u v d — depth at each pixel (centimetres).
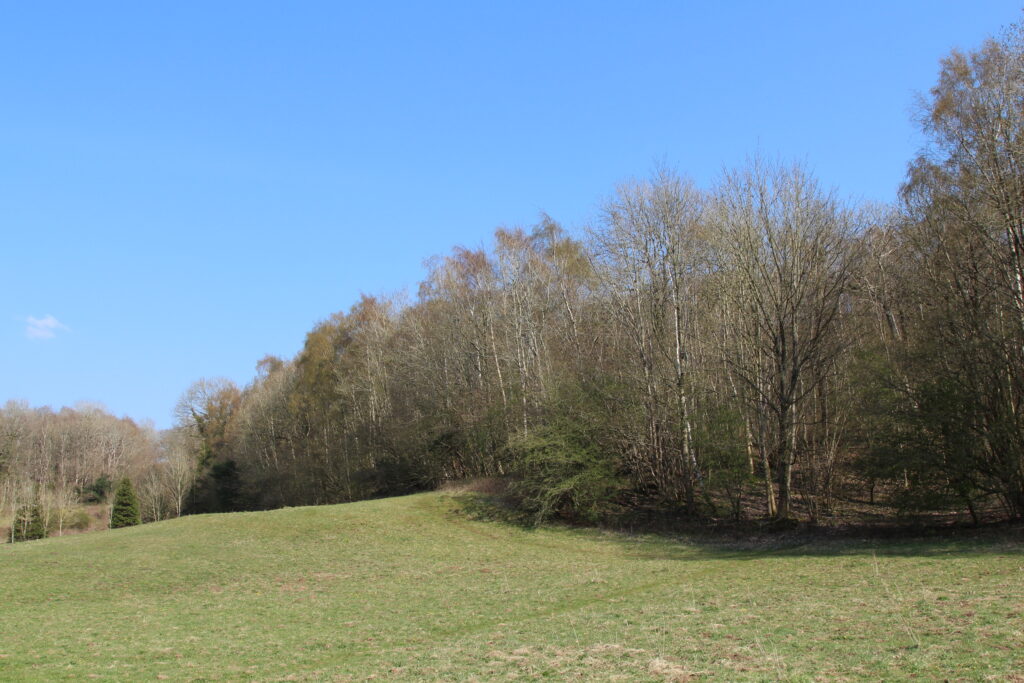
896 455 3064
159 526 3938
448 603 2258
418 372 5475
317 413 6769
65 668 1473
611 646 1421
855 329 3841
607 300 4341
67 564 2992
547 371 4525
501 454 4638
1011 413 2909
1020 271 2803
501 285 4997
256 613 2183
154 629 1936
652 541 3553
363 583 2728
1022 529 2784
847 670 1116
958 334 3002
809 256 3434
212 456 8925
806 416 3806
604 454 4034
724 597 1989
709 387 3928
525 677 1233
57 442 9912
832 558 2617
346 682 1298
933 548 2605
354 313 7150
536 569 2905
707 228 3669
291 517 3956
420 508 4241
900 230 3425
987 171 2800
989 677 1004
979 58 2888
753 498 4094
